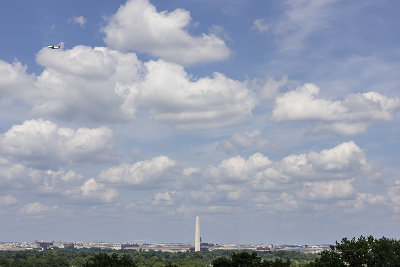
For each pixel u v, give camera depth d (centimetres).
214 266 17875
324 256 16388
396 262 16012
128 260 18350
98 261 17750
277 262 18512
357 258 15662
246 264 17512
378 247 15950
